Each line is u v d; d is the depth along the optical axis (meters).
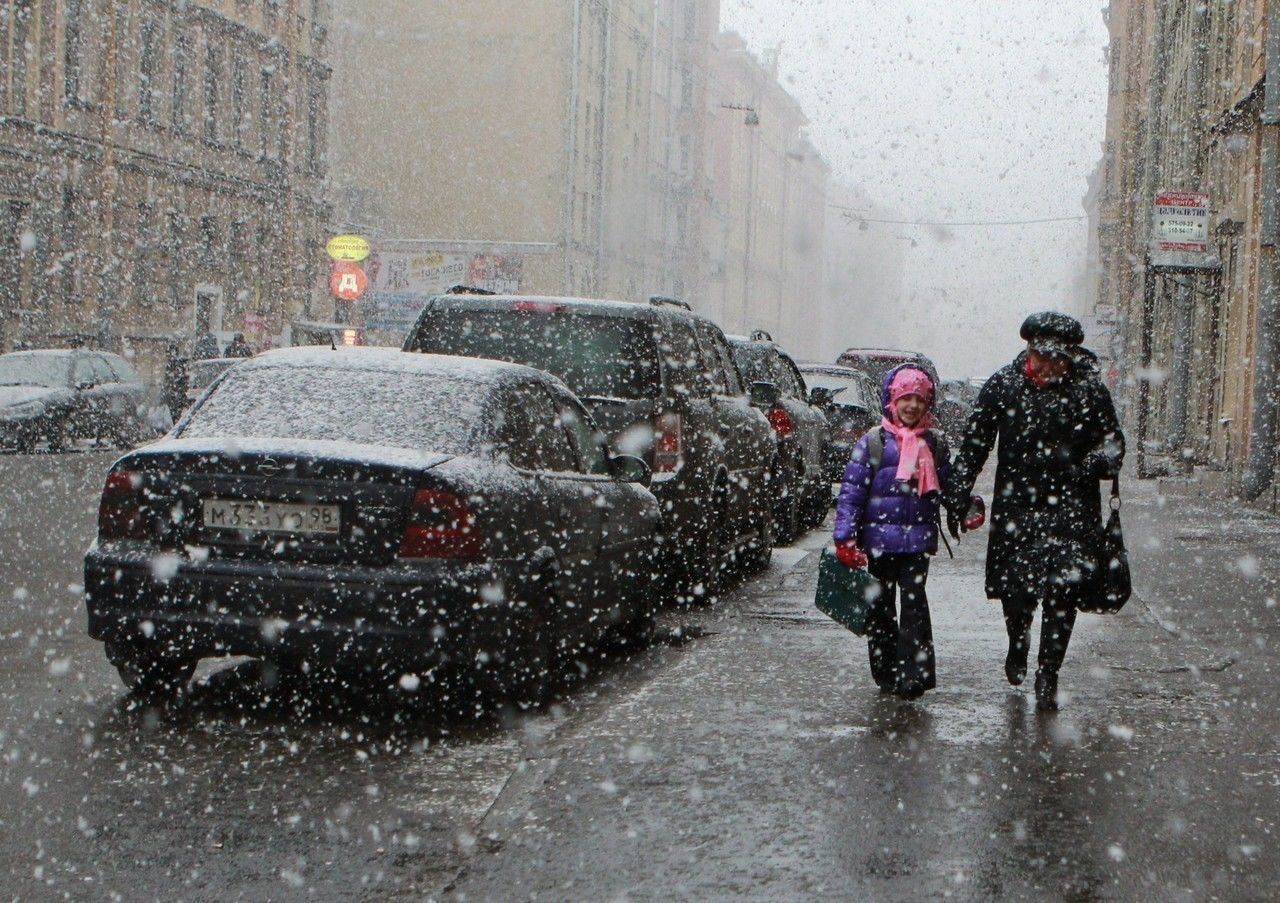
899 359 36.09
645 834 5.58
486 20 68.06
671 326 11.89
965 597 12.23
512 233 67.94
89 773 6.47
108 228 44.25
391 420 7.84
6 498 20.23
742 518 13.42
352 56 68.50
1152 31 45.25
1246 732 7.27
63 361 32.50
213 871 5.21
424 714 7.79
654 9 82.75
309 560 7.27
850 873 5.14
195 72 48.72
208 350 40.53
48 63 42.12
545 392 8.81
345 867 5.25
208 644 7.30
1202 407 32.06
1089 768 6.55
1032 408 7.77
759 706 7.78
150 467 7.46
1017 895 4.93
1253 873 5.16
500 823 5.73
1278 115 21.89
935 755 6.77
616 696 8.45
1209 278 30.48
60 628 10.13
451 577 7.19
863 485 8.00
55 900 4.91
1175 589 12.50
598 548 8.77
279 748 7.00
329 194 58.84
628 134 79.31
